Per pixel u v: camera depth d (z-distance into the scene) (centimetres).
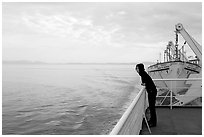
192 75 1573
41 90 6103
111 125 2438
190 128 573
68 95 4972
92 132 2228
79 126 2473
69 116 2945
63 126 2570
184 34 1242
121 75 11938
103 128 2358
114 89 5491
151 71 1873
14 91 6075
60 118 2905
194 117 682
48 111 3478
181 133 532
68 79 9900
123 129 215
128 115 246
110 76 11188
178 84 1313
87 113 3002
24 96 5153
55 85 7219
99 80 8606
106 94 4697
